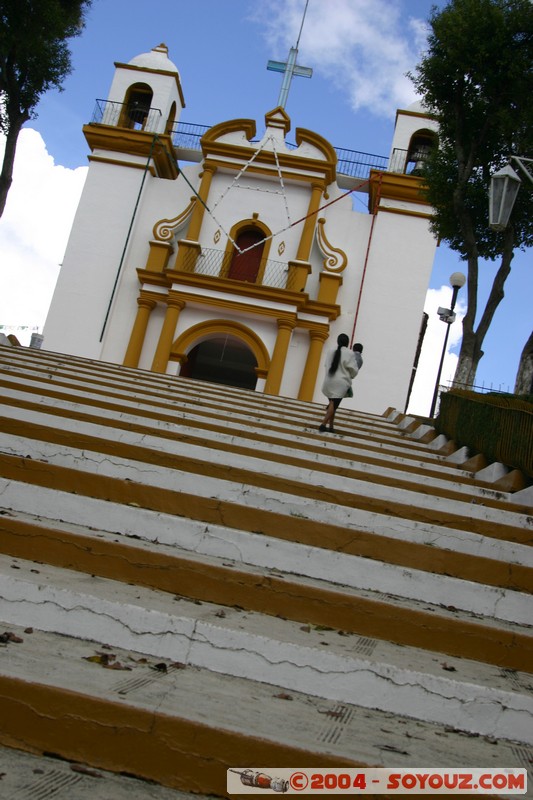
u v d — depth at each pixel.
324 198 24.23
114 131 24.50
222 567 3.67
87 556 3.73
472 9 14.04
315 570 4.23
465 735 2.89
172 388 11.13
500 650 3.50
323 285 23.14
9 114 16.42
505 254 14.03
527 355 13.52
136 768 2.33
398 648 3.42
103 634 3.14
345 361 9.94
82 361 13.99
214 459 6.38
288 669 3.05
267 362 22.80
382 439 9.91
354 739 2.57
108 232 24.11
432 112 15.79
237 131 24.58
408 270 23.59
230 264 23.98
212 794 2.29
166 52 26.89
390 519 5.14
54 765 2.30
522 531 5.37
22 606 3.20
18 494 4.45
